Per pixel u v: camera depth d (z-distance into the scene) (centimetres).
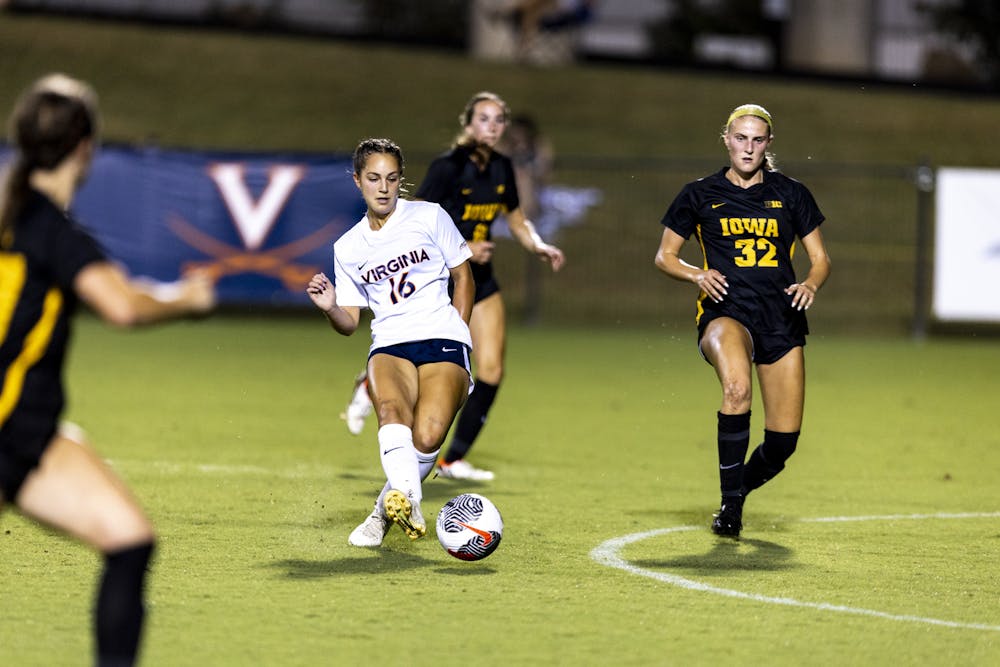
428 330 2461
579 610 2048
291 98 11856
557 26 13438
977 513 2998
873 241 9688
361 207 7750
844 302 9019
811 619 2020
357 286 2483
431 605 2061
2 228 1452
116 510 1473
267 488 3138
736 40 15150
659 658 1792
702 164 8525
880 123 12331
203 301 1446
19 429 1442
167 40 12762
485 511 2316
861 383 6006
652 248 9462
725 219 2683
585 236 9519
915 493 3269
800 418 2684
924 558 2492
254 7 14662
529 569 2331
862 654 1831
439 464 3384
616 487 3272
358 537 2503
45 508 1470
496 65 12925
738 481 2664
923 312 8400
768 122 2666
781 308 2681
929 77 14575
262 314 8706
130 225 7644
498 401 5122
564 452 3862
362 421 3391
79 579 2200
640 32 15188
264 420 4375
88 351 6750
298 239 7725
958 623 2012
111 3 14275
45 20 13000
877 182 10381
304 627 1922
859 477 3512
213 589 2144
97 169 7600
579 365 6550
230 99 11725
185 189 7681
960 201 7806
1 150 7400
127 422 4256
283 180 7700
